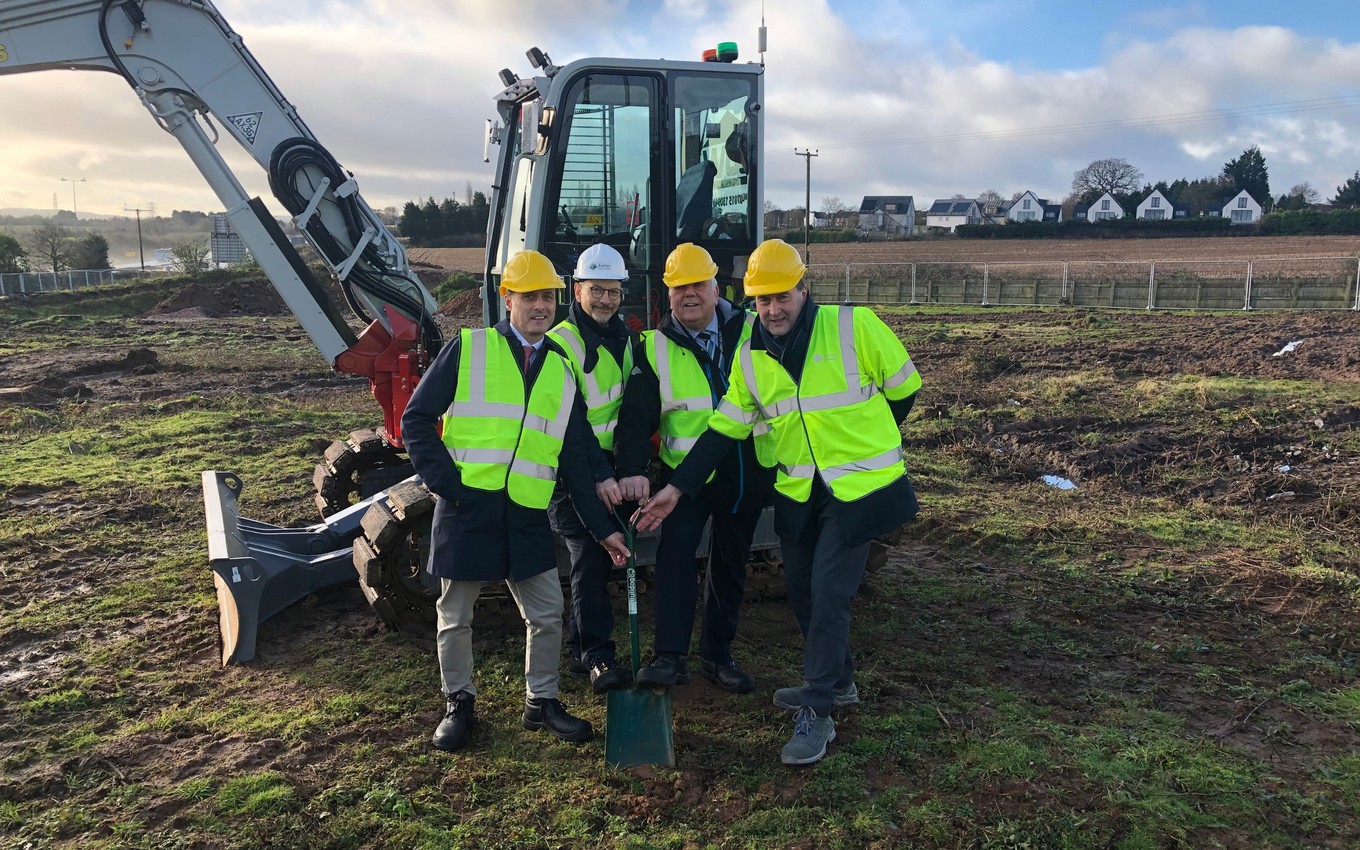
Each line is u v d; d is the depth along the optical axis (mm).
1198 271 33312
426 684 3939
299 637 4480
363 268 5344
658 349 3795
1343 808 3027
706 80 4859
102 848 2838
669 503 3514
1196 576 5180
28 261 47438
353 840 2887
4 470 7922
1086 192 90250
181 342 20438
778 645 4410
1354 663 4098
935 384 12375
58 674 4082
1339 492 6730
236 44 5086
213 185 5145
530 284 3316
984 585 5117
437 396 3334
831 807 3047
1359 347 13617
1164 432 8727
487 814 3018
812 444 3330
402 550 4465
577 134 4715
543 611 3463
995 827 2924
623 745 3301
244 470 8023
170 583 5188
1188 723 3602
